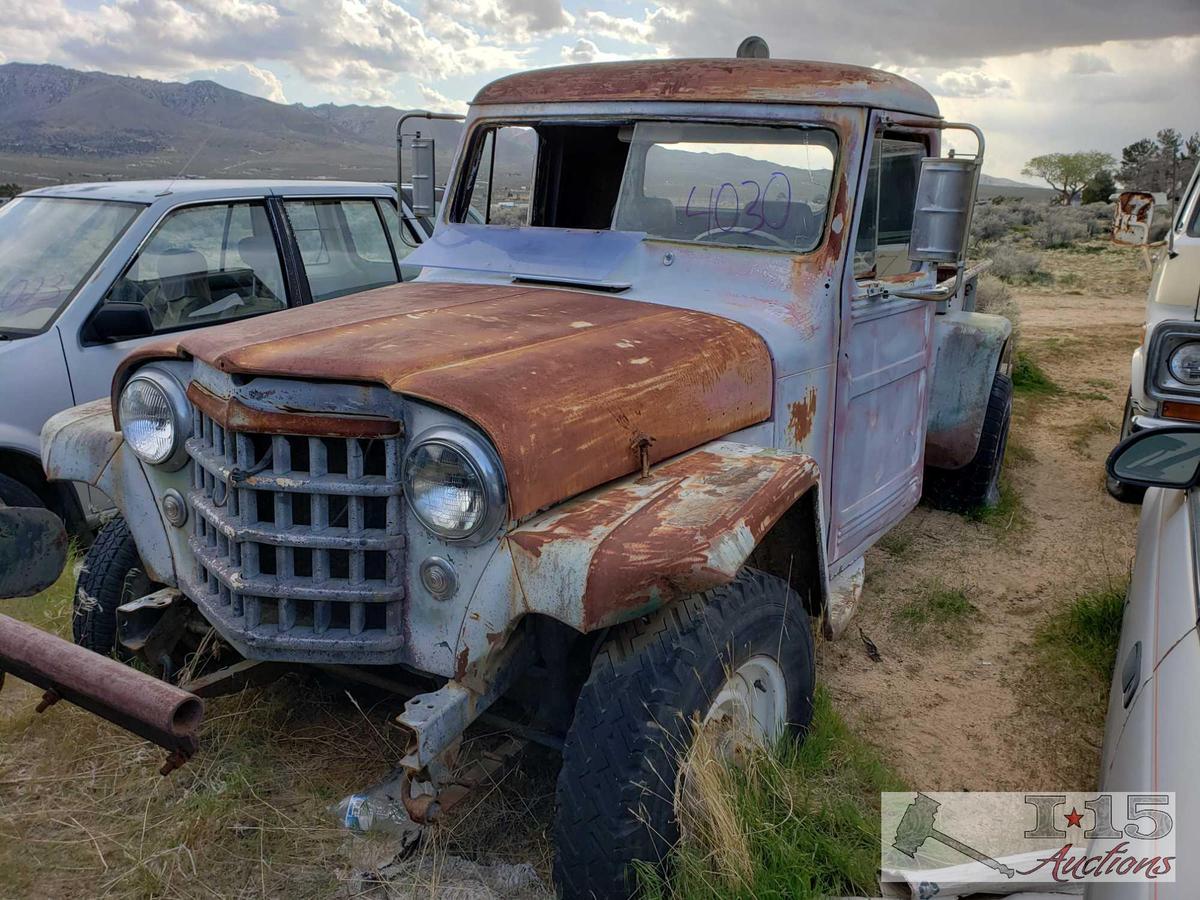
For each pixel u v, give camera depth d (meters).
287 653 2.44
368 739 3.10
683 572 2.08
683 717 2.22
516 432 2.19
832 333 3.32
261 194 5.40
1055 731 3.42
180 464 2.71
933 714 3.53
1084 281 18.52
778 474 2.53
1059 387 9.18
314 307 3.11
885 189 3.65
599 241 3.60
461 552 2.27
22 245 4.96
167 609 3.07
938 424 5.18
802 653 2.77
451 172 4.13
